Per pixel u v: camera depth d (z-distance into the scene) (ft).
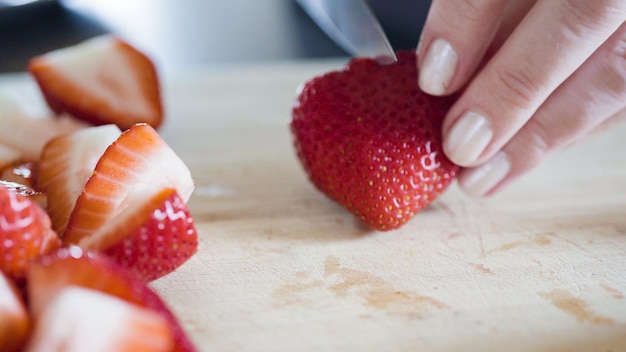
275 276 0.71
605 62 0.71
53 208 0.73
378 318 0.67
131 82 0.93
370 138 0.75
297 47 1.18
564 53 0.68
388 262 0.73
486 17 0.70
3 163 0.81
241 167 0.88
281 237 0.76
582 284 0.70
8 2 1.16
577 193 0.82
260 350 0.64
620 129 0.95
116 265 0.62
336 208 0.80
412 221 0.78
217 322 0.66
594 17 0.67
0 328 0.60
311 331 0.66
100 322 0.58
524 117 0.71
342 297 0.69
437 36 0.72
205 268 0.72
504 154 0.76
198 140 0.93
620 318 0.67
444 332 0.66
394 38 1.08
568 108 0.73
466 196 0.82
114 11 1.29
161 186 0.68
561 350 0.64
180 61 1.14
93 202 0.68
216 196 0.83
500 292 0.69
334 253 0.74
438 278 0.71
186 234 0.67
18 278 0.64
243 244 0.75
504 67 0.70
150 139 0.69
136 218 0.66
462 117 0.73
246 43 1.19
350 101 0.76
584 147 0.91
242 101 1.02
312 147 0.77
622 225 0.77
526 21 0.69
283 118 0.98
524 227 0.77
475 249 0.74
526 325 0.66
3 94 0.89
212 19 1.28
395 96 0.76
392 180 0.74
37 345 0.58
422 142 0.75
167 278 0.71
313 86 0.78
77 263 0.61
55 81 0.91
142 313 0.59
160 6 1.33
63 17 1.22
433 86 0.73
